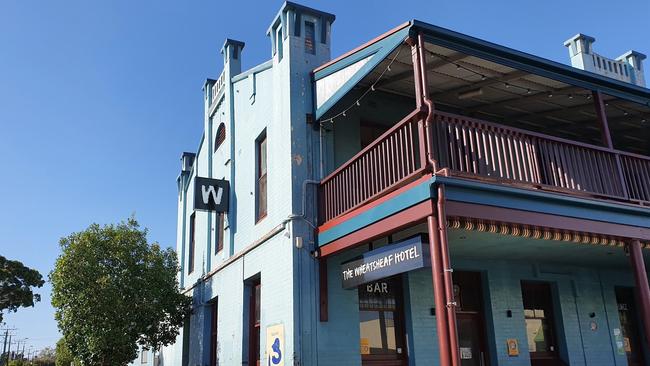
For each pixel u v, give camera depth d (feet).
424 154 21.89
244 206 40.52
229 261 41.50
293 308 28.35
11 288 124.26
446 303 19.61
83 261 42.34
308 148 31.65
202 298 49.14
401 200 22.74
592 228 25.77
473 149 23.52
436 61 28.19
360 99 31.45
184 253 59.88
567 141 26.61
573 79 28.76
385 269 23.68
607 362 37.29
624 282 40.47
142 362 72.18
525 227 23.71
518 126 38.47
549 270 37.17
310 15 34.60
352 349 28.91
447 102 35.06
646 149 42.75
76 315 41.39
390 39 25.05
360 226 25.58
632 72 46.52
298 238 29.48
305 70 33.14
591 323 37.68
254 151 39.34
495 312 34.04
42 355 366.02
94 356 41.60
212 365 46.80
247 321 37.60
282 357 29.01
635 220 27.58
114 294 42.24
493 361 33.30
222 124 50.16
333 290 29.45
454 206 21.58
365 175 26.32
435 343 31.45
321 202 30.68
